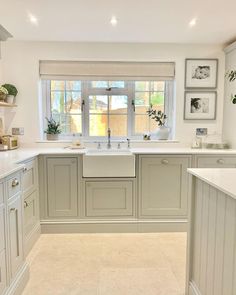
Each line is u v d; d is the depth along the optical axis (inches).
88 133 139.2
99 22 102.8
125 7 90.1
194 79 131.6
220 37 120.7
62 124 138.3
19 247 74.1
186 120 133.8
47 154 111.0
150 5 88.3
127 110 138.9
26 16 97.0
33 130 129.4
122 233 114.9
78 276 82.1
